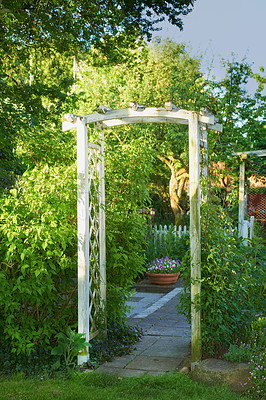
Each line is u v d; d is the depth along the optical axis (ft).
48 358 17.10
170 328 22.27
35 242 16.94
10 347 17.69
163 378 14.65
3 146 26.07
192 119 16.24
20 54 32.14
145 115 16.85
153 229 43.62
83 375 15.30
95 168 19.03
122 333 20.15
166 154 56.85
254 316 17.20
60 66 36.14
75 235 18.25
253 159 44.83
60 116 31.45
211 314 16.40
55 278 18.95
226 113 49.88
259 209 49.65
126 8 32.30
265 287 17.75
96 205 18.71
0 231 17.46
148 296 33.42
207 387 14.05
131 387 14.10
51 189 17.71
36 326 18.01
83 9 31.81
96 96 54.44
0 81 28.40
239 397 13.25
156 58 54.95
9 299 16.84
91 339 18.37
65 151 21.12
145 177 21.57
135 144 20.90
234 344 16.61
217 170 18.94
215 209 17.52
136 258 20.62
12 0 26.45
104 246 19.30
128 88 53.31
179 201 64.03
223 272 16.67
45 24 30.04
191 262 16.06
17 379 15.12
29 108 28.53
